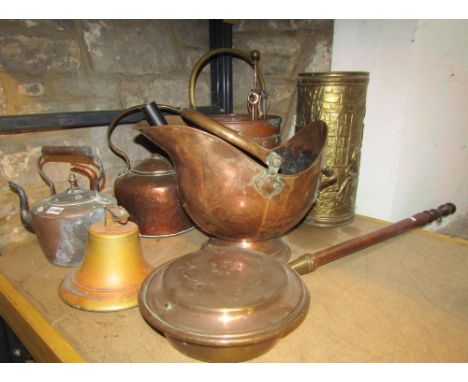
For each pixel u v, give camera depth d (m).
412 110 1.02
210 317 0.48
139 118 1.08
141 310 0.52
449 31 1.03
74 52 0.95
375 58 1.02
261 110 0.87
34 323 0.62
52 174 0.96
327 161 0.96
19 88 0.87
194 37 1.20
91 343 0.58
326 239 0.94
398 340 0.58
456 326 0.61
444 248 0.90
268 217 0.70
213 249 0.64
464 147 1.31
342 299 0.69
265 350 0.53
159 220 0.92
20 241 0.93
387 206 1.10
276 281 0.54
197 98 1.25
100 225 0.69
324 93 0.92
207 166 0.66
